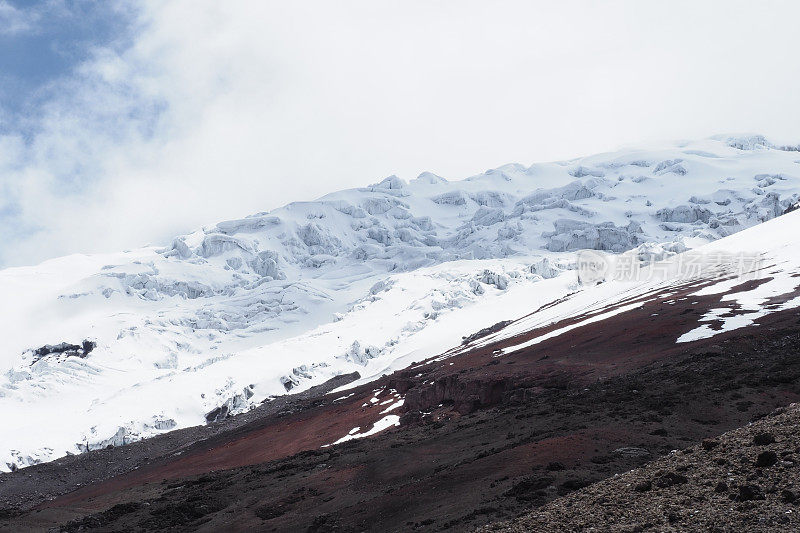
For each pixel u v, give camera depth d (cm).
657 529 2620
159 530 6091
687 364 7325
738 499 2666
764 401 5372
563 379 8681
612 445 4672
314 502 5719
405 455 6494
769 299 9962
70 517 7594
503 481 4316
